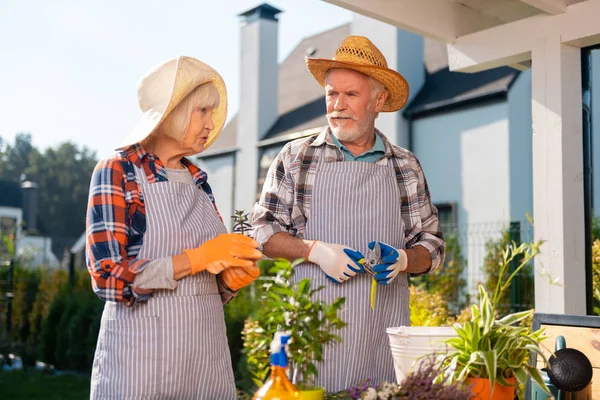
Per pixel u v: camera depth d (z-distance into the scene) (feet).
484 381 6.44
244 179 50.62
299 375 6.14
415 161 9.86
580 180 11.74
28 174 189.98
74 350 28.60
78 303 29.37
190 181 7.45
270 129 50.47
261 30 50.39
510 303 18.94
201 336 6.97
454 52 13.08
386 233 9.12
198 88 7.13
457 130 35.65
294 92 53.11
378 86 9.39
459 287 26.03
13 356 32.42
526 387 7.28
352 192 9.06
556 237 11.50
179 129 7.08
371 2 11.75
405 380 5.83
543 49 11.82
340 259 8.41
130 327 6.73
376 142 9.58
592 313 11.94
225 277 7.34
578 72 11.84
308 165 9.32
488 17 13.73
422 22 12.52
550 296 11.51
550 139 11.67
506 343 6.59
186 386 6.85
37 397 24.08
